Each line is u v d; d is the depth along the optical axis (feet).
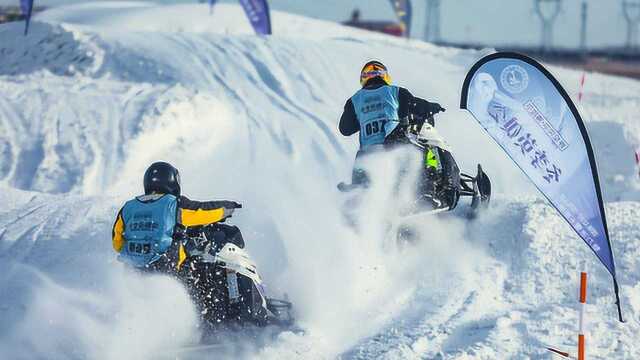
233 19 554.87
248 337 85.87
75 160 202.28
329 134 234.58
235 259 86.17
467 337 83.56
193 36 378.73
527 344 81.25
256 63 327.47
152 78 319.27
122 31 394.73
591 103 348.18
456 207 115.96
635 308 89.97
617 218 115.44
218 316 85.87
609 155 197.67
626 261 100.73
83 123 227.40
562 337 82.84
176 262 83.82
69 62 347.97
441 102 287.28
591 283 95.81
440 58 370.94
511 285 96.94
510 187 196.13
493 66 81.05
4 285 99.45
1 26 408.26
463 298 93.25
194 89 274.36
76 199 140.56
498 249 105.60
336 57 343.05
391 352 79.46
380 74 108.27
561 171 81.10
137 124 223.71
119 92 263.08
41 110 239.09
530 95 80.79
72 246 112.47
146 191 86.38
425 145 105.29
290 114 260.83
